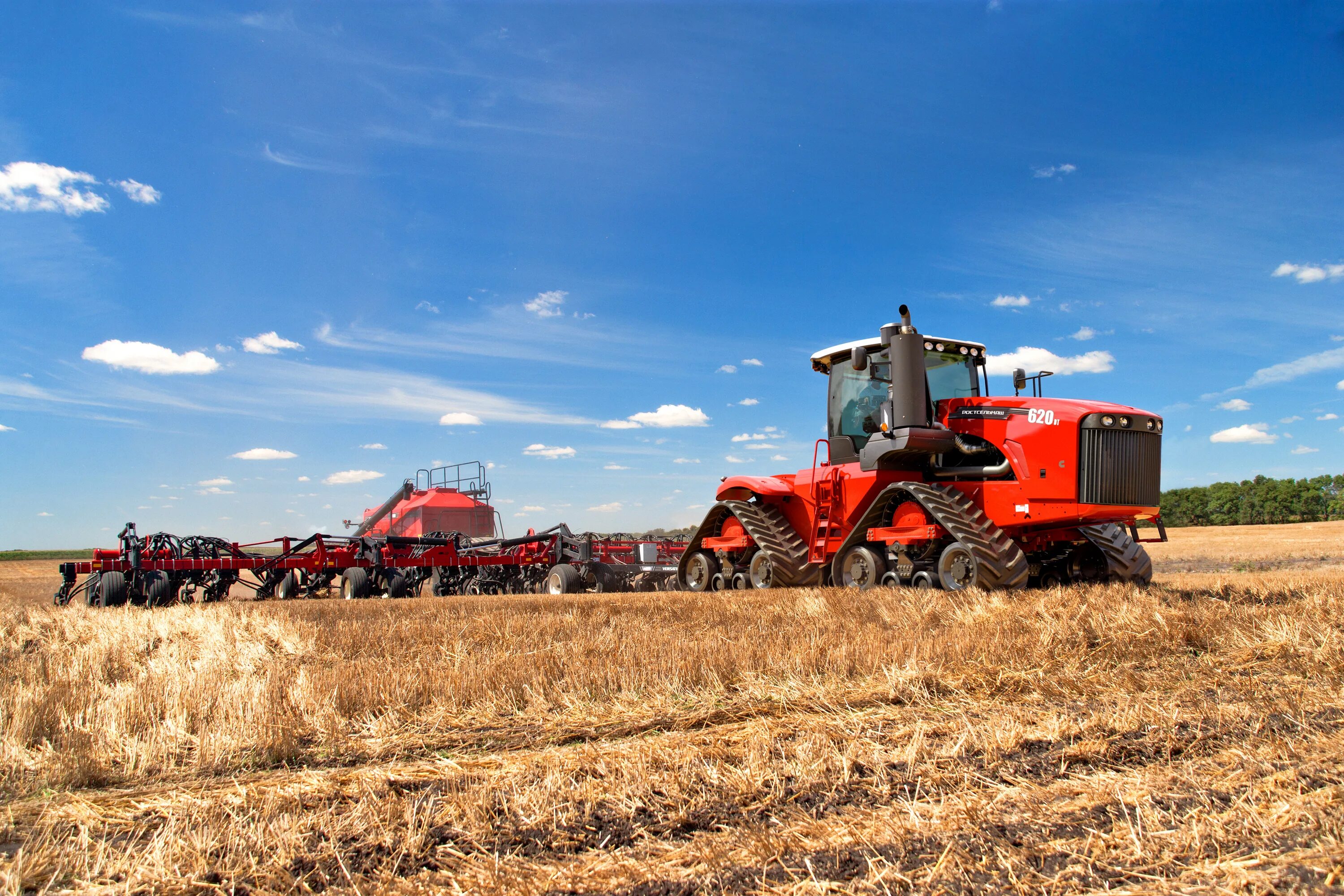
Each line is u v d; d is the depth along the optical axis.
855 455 10.45
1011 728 3.18
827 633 5.47
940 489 8.86
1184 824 2.21
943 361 10.21
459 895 1.94
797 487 11.27
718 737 3.30
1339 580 9.73
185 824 2.38
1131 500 7.83
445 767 2.99
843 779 2.68
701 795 2.57
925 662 4.43
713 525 12.62
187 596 14.45
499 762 3.03
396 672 4.34
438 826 2.40
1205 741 3.04
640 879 2.01
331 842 2.26
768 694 3.96
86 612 9.76
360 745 3.32
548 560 16.09
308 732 3.47
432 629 6.66
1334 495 58.62
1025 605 6.33
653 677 4.25
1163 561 23.52
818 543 10.55
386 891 1.97
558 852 2.21
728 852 2.14
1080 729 3.20
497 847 2.24
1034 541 8.63
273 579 16.05
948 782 2.65
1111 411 7.88
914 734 3.17
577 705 3.87
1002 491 8.43
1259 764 2.71
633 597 10.31
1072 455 7.86
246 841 2.24
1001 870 1.99
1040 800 2.47
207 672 4.74
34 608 10.52
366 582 15.23
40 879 2.07
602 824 2.38
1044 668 4.44
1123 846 2.09
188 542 14.67
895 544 9.09
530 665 4.49
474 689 4.08
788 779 2.73
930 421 9.20
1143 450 7.96
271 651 5.87
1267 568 20.31
